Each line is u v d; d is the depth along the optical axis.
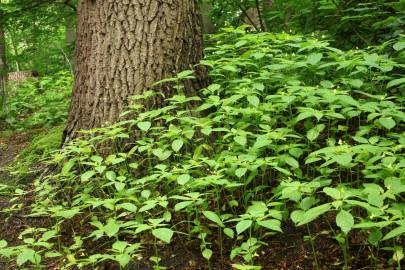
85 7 4.38
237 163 3.17
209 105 3.75
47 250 3.58
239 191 3.72
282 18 6.45
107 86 4.28
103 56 4.29
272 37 4.92
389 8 5.16
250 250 2.79
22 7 6.92
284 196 2.69
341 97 3.55
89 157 3.90
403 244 2.92
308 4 5.65
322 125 3.39
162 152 3.58
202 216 3.58
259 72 4.59
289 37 4.87
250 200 3.62
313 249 2.91
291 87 3.83
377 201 2.45
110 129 4.18
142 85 4.25
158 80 4.28
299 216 2.55
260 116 3.95
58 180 3.95
